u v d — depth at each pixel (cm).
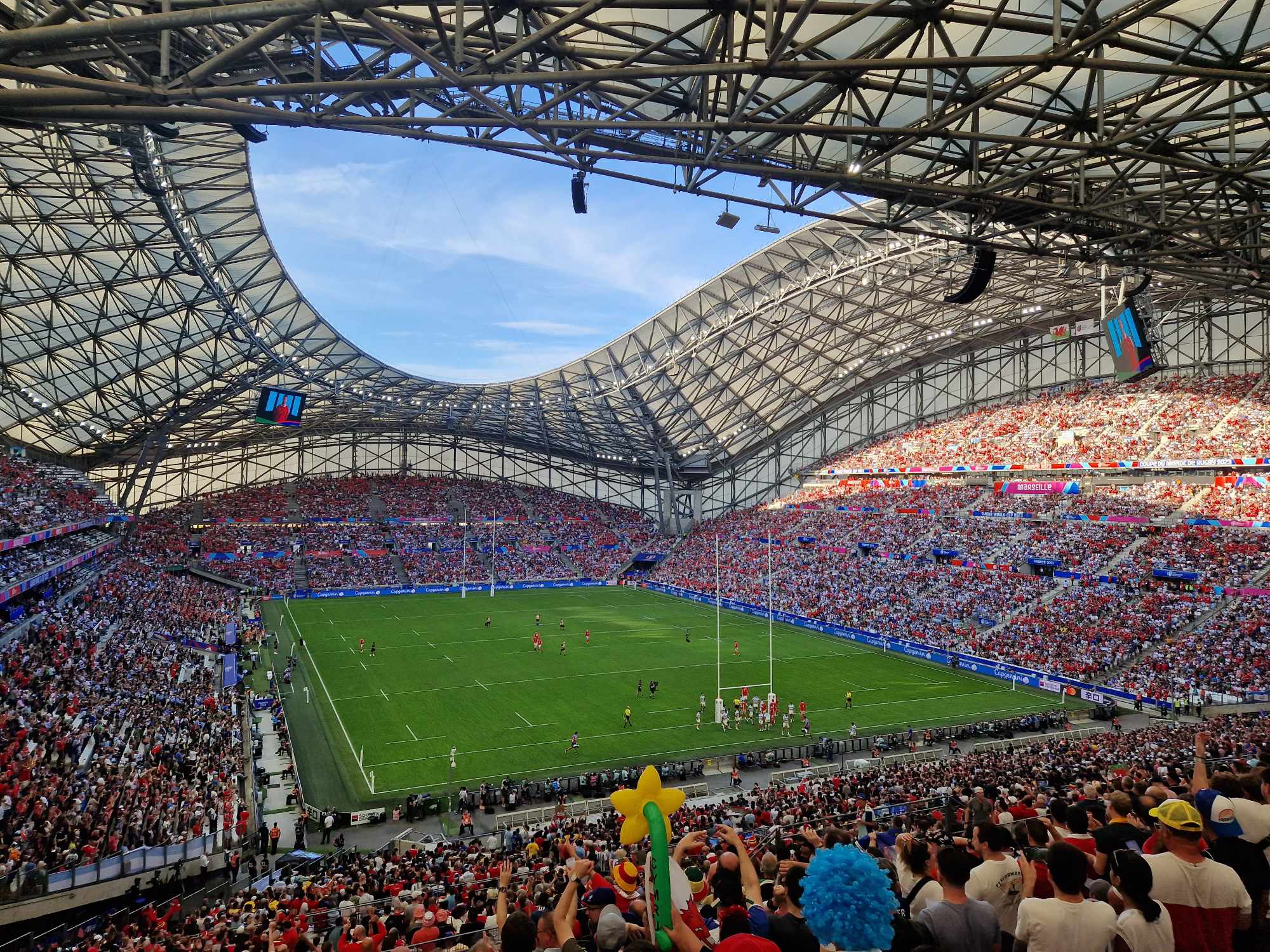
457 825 2872
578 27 1666
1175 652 4569
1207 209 2691
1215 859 609
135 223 4591
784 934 446
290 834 2806
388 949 1148
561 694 4619
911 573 7031
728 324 6888
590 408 8975
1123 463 6525
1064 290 6203
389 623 6950
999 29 1780
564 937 494
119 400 6469
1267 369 6512
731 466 10788
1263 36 1770
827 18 1739
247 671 4994
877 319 7231
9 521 4491
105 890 2086
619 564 10406
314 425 9706
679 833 1884
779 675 5106
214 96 1102
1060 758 2669
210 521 9350
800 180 1775
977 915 473
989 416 8106
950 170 2078
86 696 3306
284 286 5881
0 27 1187
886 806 1972
